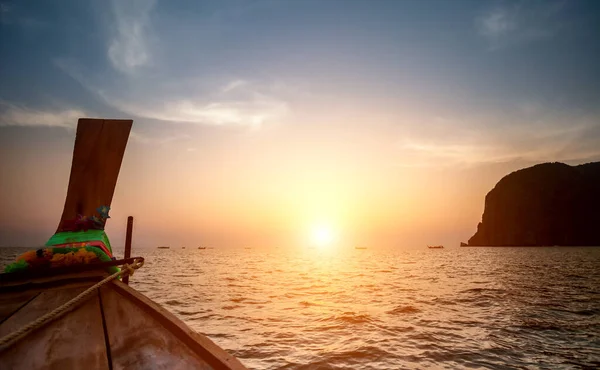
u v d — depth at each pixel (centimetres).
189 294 1702
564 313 1223
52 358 188
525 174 16400
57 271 286
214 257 7906
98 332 216
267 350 782
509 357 737
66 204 368
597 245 13300
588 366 685
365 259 6838
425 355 746
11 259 4588
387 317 1152
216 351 193
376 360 713
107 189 384
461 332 948
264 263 5366
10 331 209
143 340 208
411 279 2600
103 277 289
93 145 401
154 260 6056
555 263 4881
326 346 812
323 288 2003
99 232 341
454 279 2583
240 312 1246
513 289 1920
